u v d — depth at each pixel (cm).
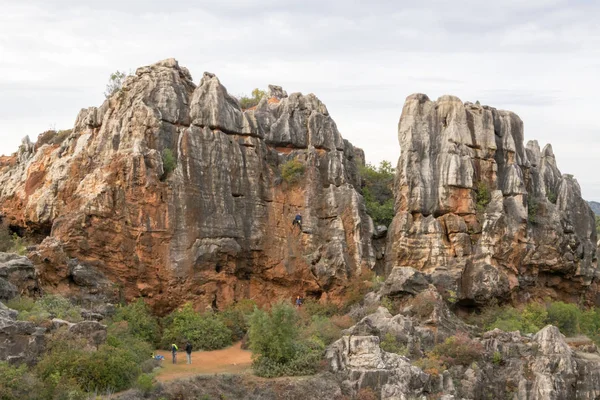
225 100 7950
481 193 8456
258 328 6500
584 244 9512
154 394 5662
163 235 7238
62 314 6150
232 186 7725
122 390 5634
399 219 8194
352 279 7900
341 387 6244
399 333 6938
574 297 9344
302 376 6328
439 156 8431
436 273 7919
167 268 7225
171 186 7288
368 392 6181
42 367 5441
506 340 7256
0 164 10131
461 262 8031
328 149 8400
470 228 8244
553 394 6806
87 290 6850
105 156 7488
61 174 7625
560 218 9069
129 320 6794
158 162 7275
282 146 8375
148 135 7388
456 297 7850
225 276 7556
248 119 7988
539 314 8119
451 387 6569
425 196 8294
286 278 7900
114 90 8469
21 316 5794
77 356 5559
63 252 6825
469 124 8656
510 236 8344
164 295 7256
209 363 6588
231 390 6056
